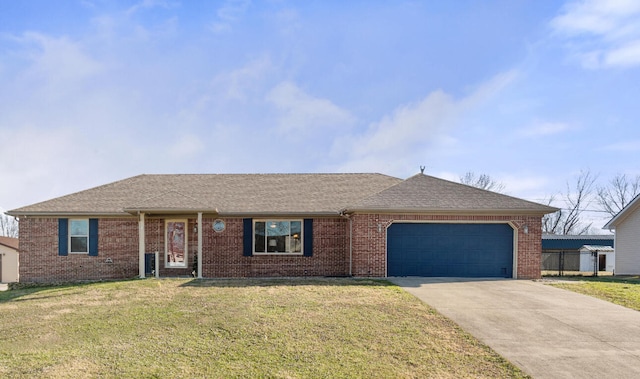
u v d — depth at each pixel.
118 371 6.17
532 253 15.53
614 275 21.28
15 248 35.53
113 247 18.16
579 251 31.92
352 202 18.56
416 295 11.66
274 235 17.97
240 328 8.33
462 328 8.41
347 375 6.06
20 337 8.03
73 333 8.23
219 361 6.59
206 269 17.77
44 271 18.06
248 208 17.94
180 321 8.94
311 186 20.58
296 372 6.16
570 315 9.57
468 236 15.68
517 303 10.76
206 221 17.89
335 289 12.54
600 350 7.20
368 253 15.57
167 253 18.02
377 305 10.30
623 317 9.43
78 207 18.19
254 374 6.08
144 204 16.39
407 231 15.71
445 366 6.42
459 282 14.22
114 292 12.66
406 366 6.41
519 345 7.43
